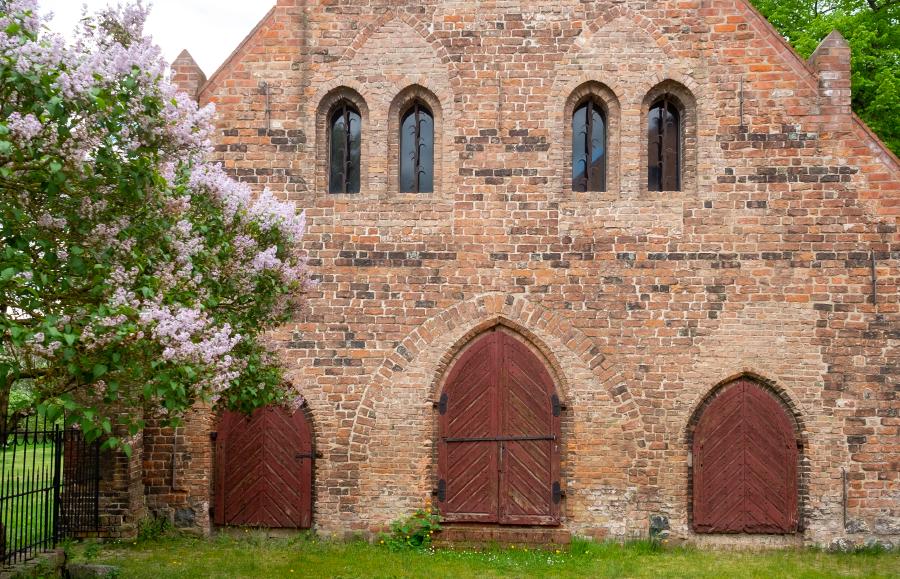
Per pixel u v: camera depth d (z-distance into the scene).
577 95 12.63
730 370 12.04
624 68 12.46
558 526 12.08
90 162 6.58
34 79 6.06
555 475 12.13
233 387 9.50
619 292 12.23
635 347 12.16
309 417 12.41
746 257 12.15
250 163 12.61
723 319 12.11
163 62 6.92
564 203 12.38
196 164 8.98
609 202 12.35
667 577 10.30
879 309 11.96
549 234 12.35
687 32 12.44
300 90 12.68
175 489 12.27
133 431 6.95
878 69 17.66
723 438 12.06
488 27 12.60
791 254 12.11
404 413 12.28
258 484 12.38
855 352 11.94
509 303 12.32
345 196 12.59
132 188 6.82
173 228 7.86
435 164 12.65
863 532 11.73
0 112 6.38
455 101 12.55
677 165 12.63
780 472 12.00
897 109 17.44
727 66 12.34
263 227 9.52
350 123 12.96
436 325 12.37
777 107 12.24
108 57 6.52
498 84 12.54
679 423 12.03
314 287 11.30
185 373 7.09
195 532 12.18
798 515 11.95
